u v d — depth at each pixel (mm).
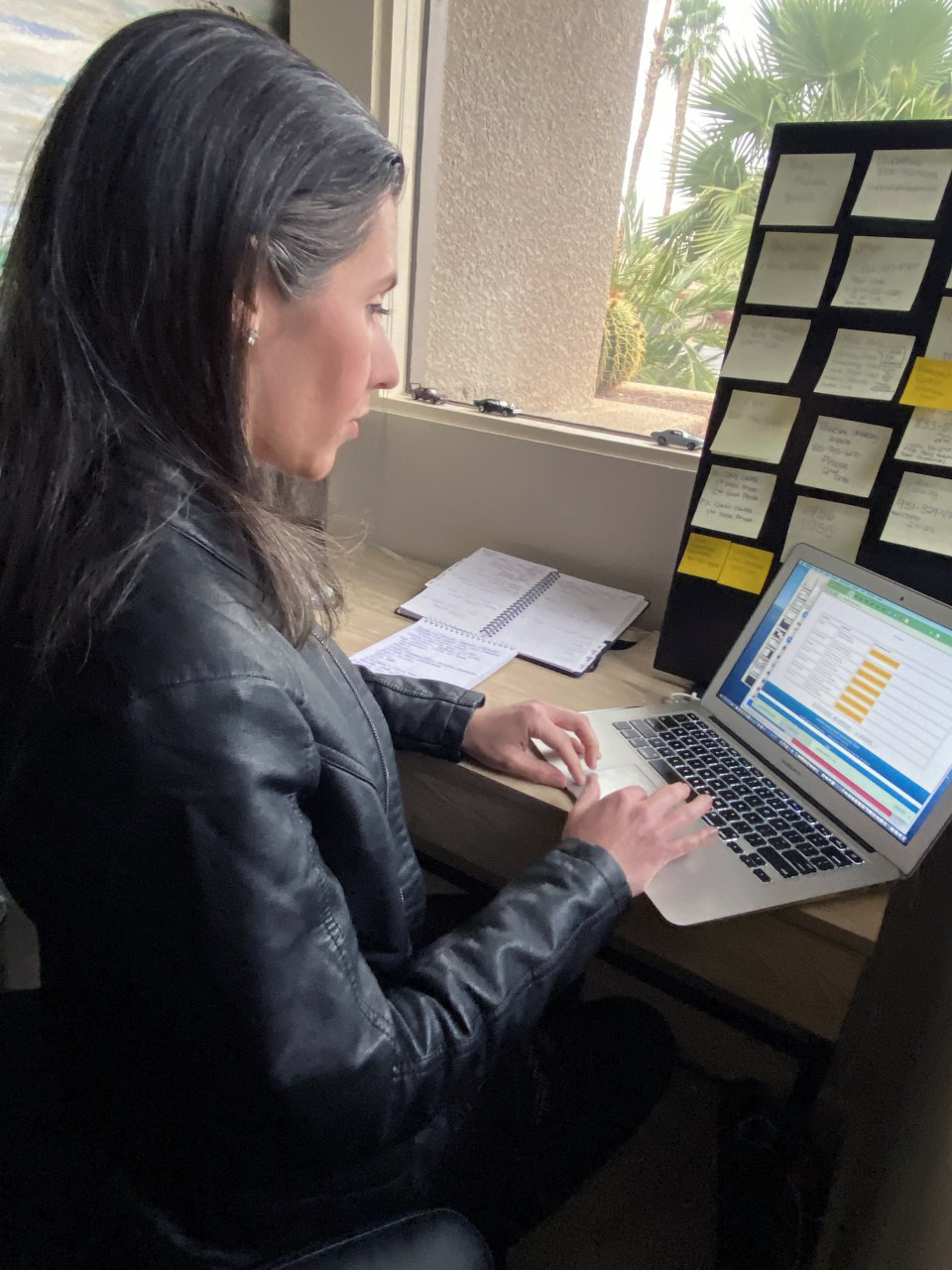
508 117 1372
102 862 421
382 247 499
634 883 688
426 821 956
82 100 414
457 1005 555
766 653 960
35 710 433
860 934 686
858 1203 878
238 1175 521
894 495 914
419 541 1488
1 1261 516
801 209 920
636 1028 852
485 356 1538
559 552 1347
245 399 470
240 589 473
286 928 442
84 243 418
